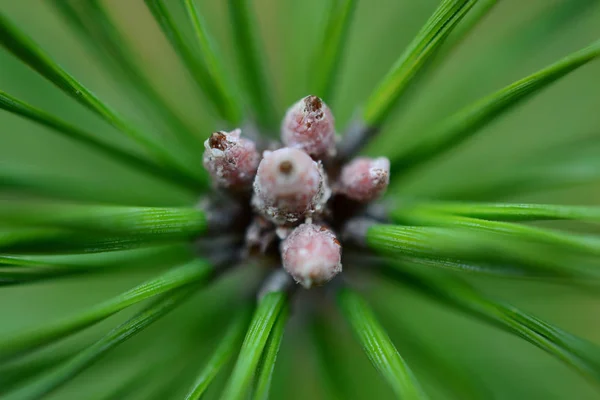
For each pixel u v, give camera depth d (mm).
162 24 128
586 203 163
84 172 157
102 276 139
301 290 143
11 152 157
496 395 147
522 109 162
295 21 157
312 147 130
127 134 127
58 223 109
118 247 119
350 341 155
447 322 160
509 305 128
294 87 155
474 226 117
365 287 147
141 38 167
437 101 154
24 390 124
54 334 116
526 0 164
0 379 126
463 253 112
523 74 152
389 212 132
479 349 155
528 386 150
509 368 152
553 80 121
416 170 144
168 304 124
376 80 160
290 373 156
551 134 163
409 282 136
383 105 131
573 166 143
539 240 113
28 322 157
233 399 115
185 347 143
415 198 146
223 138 129
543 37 144
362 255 134
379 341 123
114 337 122
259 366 122
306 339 151
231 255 135
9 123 158
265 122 140
